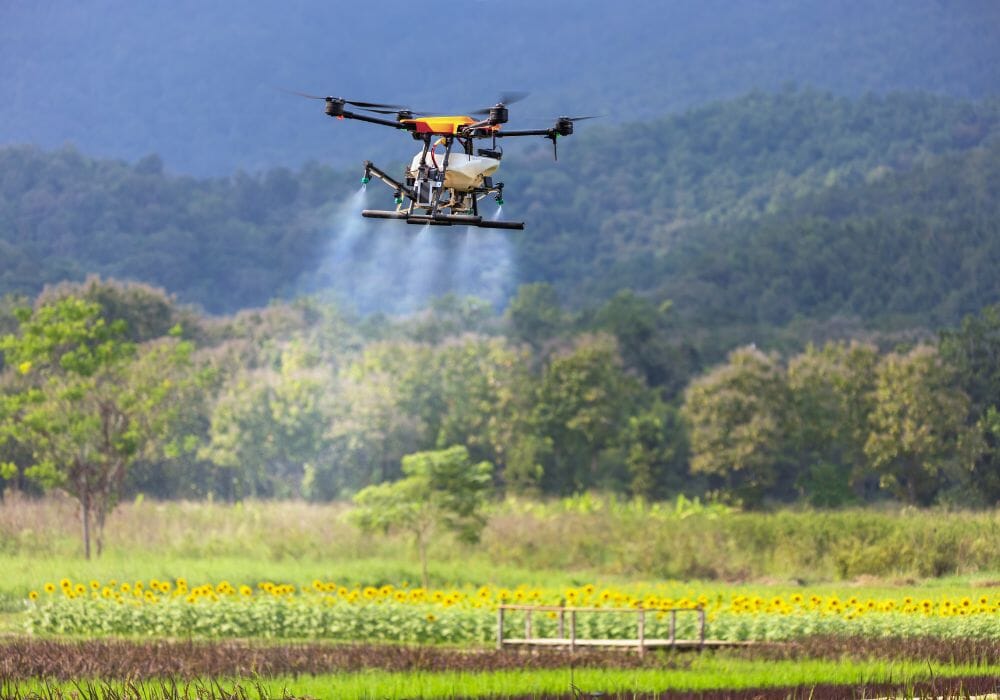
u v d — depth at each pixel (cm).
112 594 8181
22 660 6116
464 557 12200
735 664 6291
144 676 5847
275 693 5178
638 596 9375
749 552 12019
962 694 5119
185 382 14450
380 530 11531
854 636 7225
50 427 12119
